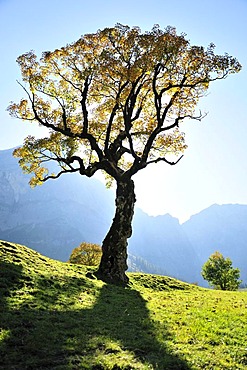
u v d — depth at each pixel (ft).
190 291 109.81
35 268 78.33
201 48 92.68
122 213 99.45
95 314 51.49
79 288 70.64
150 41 86.69
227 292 116.06
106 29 91.20
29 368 30.60
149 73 100.58
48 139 106.63
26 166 111.14
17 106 106.52
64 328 41.98
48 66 102.22
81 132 112.68
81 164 104.58
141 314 54.85
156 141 119.44
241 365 34.32
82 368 30.89
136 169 100.83
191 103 108.58
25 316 44.09
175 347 38.11
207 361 34.60
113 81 100.78
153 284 111.34
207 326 47.91
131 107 102.99
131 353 35.68
